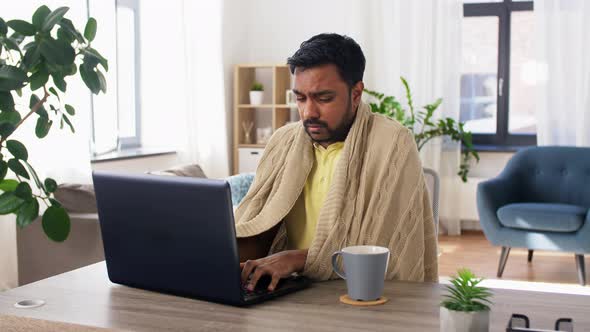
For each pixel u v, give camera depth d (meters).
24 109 3.68
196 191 1.16
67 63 1.27
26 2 3.78
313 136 1.50
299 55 1.45
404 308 1.17
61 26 1.30
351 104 1.49
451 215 6.10
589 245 4.23
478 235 6.09
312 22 6.56
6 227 3.68
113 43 5.02
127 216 1.29
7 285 3.69
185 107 5.93
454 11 6.00
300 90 1.46
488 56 6.29
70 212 3.37
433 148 6.02
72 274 1.46
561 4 5.72
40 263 3.30
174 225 1.22
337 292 1.29
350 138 1.50
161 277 1.28
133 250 1.31
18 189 1.36
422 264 1.51
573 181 4.83
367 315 1.13
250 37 6.76
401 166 1.50
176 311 1.17
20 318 1.14
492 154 6.19
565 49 5.73
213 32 6.10
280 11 6.66
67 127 4.03
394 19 6.14
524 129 6.27
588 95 5.66
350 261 1.21
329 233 1.42
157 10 5.91
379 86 6.30
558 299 1.21
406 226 1.49
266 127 6.77
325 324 1.08
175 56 5.91
